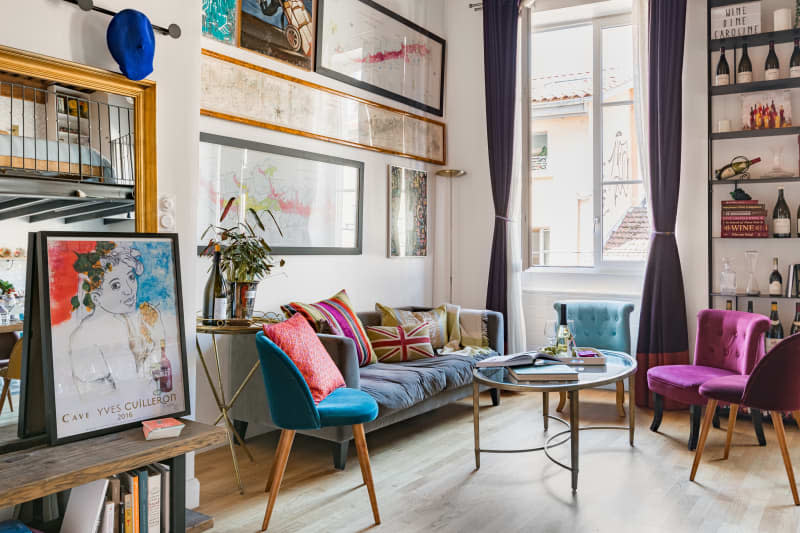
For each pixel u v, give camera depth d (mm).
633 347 5387
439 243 6090
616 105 5719
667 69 4898
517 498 3010
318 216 4559
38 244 2162
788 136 4691
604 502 2957
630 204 5645
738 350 3920
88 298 2268
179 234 2859
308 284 4492
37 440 2109
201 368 3740
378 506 2924
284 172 4273
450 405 4938
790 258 4668
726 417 4555
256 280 3715
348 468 3453
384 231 5309
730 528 2670
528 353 3678
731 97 4871
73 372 2178
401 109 5473
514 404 4969
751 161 4680
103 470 1954
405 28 5512
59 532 2160
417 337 4582
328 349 3436
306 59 4461
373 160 5156
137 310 2406
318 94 4527
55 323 2158
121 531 2115
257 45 4074
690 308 5051
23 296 2350
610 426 4219
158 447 2113
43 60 2346
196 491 2926
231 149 3893
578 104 5848
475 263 5992
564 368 3357
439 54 6012
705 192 4996
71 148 2488
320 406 2805
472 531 2652
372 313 4758
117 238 2402
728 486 3160
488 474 3346
